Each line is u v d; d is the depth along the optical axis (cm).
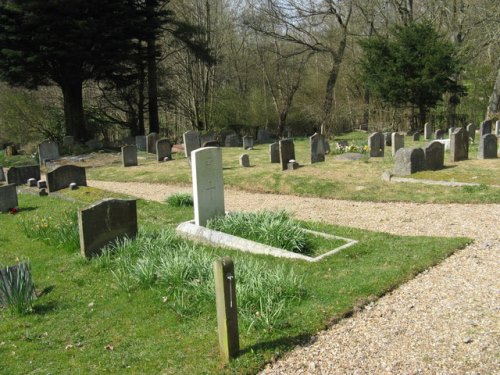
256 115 4612
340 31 3844
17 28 2762
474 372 434
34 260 835
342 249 794
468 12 3434
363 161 1848
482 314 541
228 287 469
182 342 524
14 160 2673
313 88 4447
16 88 3716
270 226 849
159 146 2338
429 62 3403
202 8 4100
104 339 546
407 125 4069
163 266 699
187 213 1166
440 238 840
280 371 460
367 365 459
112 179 1941
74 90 3206
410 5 3872
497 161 1667
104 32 2956
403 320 542
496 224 948
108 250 804
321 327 533
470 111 4444
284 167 1723
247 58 4931
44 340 550
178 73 4375
